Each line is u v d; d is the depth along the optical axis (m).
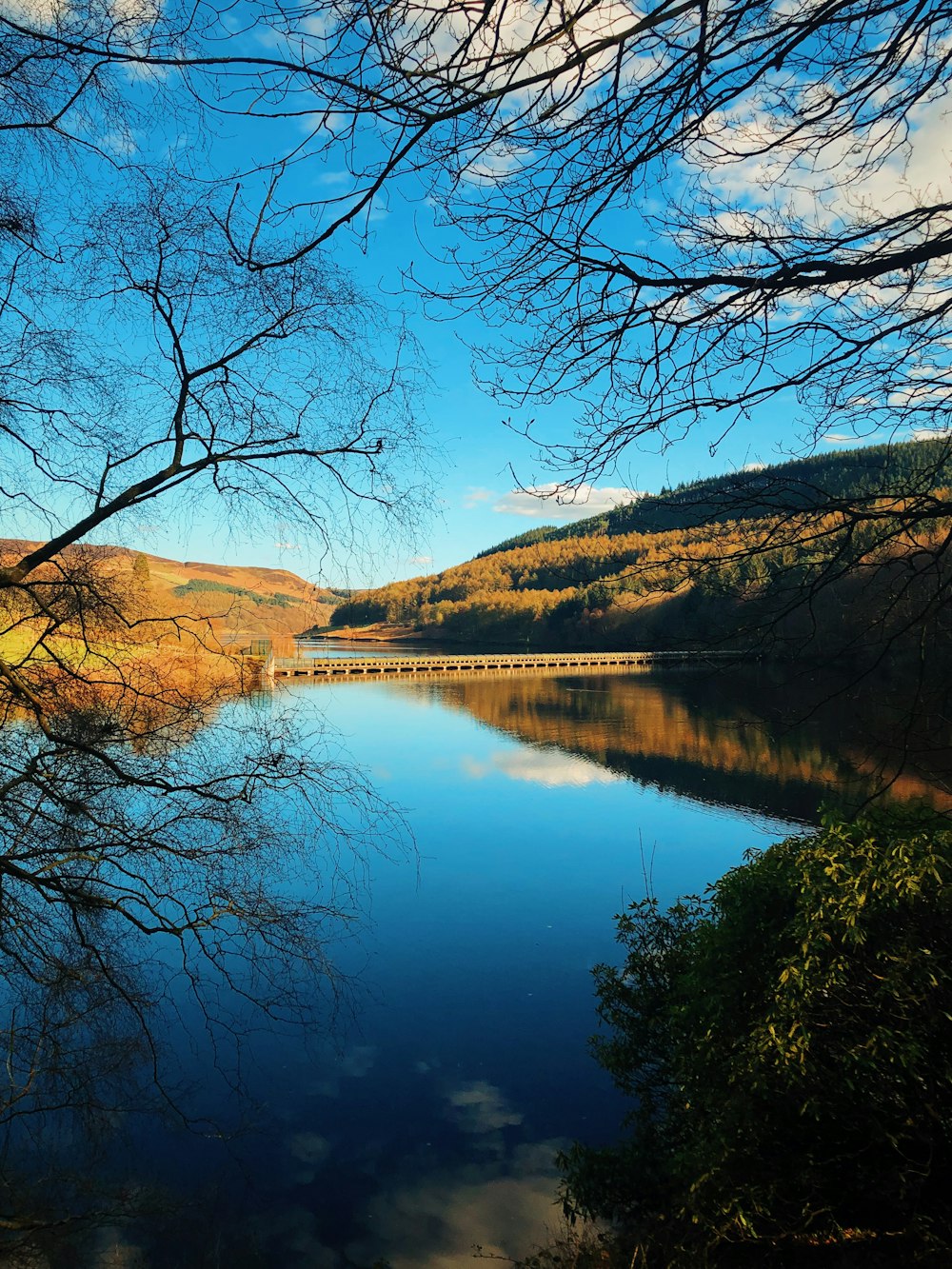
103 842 3.10
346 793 3.41
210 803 3.11
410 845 15.97
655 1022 5.12
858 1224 3.41
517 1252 4.95
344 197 1.59
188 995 6.43
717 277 1.76
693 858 15.45
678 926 5.60
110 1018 3.34
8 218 2.63
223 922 3.29
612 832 17.52
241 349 2.87
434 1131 6.38
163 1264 4.27
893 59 1.57
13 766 3.12
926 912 3.34
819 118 1.63
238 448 2.94
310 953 3.32
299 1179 5.57
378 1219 5.16
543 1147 6.25
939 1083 3.08
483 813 19.33
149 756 3.15
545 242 1.82
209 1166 5.27
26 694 2.76
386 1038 7.94
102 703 3.13
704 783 22.92
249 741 3.19
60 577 3.08
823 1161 3.29
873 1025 3.27
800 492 1.98
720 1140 3.47
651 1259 4.02
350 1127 6.30
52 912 3.28
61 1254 3.90
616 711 41.00
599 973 5.79
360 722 36.16
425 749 28.77
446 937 10.91
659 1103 5.35
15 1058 3.26
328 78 1.39
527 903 12.46
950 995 3.22
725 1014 4.00
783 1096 3.46
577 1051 7.85
